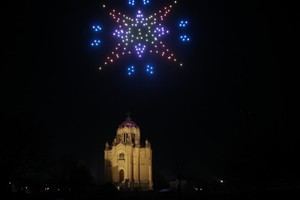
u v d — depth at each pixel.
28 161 51.47
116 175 120.75
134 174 121.69
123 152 122.56
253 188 49.31
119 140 126.06
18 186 50.16
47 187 69.00
